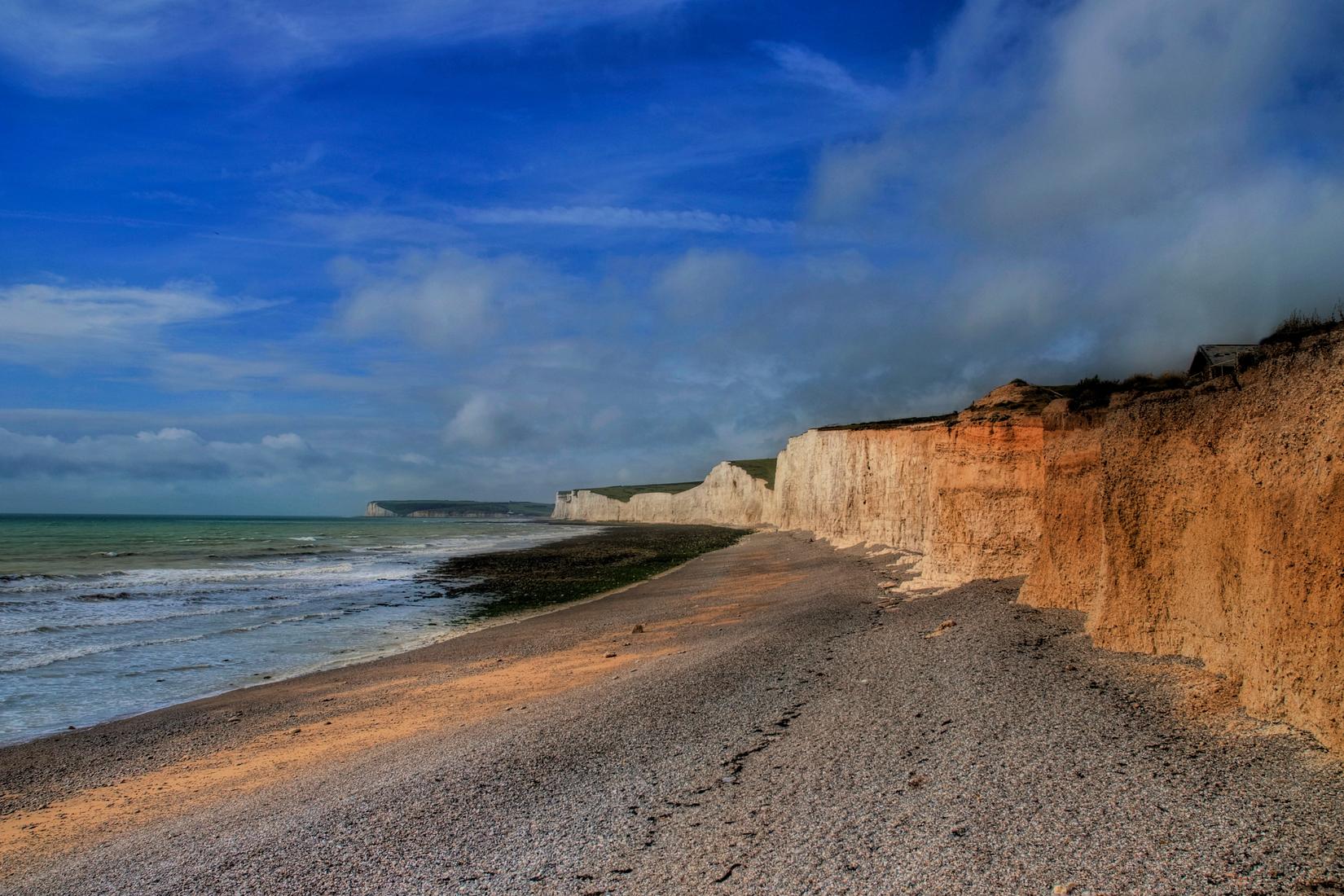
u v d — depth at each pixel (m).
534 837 9.09
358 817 10.20
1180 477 12.74
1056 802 8.03
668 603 34.94
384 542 98.81
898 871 7.16
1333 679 8.08
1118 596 13.95
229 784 13.11
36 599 36.12
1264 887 6.07
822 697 13.62
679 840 8.55
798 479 100.25
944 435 26.94
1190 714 9.92
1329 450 8.44
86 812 12.20
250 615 33.19
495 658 23.44
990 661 13.85
